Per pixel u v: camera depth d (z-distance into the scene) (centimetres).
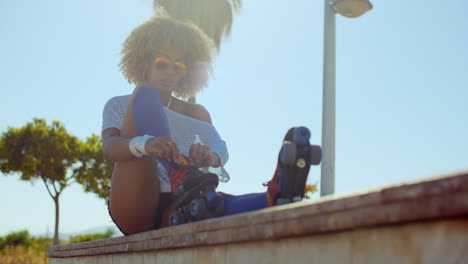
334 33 853
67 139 2884
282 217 117
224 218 142
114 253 237
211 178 217
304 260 112
